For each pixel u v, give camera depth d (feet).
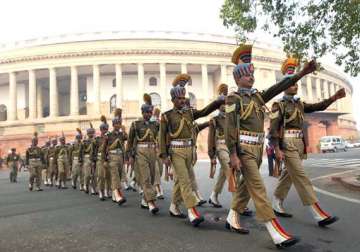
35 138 48.93
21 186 56.39
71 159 49.85
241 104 16.14
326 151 144.25
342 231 17.07
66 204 30.78
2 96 188.24
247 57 17.10
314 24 37.24
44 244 16.78
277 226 14.98
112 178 30.53
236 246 15.23
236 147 15.96
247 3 36.96
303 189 18.40
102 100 174.09
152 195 24.70
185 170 20.29
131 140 25.93
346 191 30.45
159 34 167.53
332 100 18.79
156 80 175.52
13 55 166.50
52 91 163.22
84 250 15.51
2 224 21.95
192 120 21.13
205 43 168.04
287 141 19.10
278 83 16.39
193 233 17.76
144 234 17.98
